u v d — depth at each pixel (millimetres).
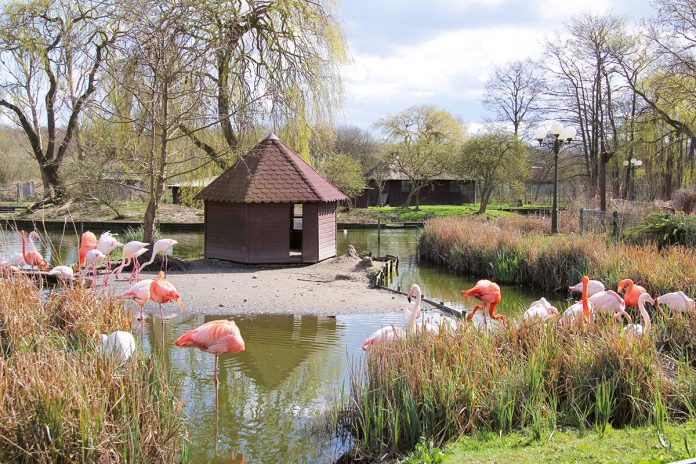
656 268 12492
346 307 12773
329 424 6797
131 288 9977
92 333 7574
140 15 16797
